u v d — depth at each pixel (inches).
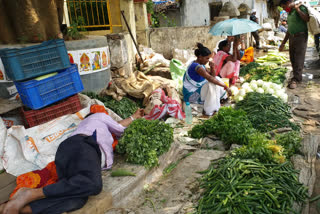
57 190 100.3
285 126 167.5
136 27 350.9
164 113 198.7
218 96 207.6
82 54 212.7
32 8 191.5
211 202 108.9
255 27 242.8
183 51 329.4
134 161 132.6
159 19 488.4
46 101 153.5
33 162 136.9
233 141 154.6
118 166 133.3
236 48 251.9
